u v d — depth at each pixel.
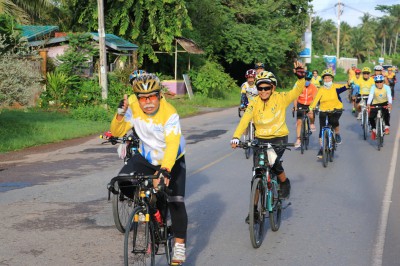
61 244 5.79
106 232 6.25
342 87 11.19
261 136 6.48
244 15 40.62
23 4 26.52
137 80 4.59
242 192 8.47
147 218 4.36
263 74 6.29
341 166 10.77
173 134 4.57
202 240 6.03
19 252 5.51
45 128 15.91
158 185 4.26
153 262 4.54
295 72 6.12
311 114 12.33
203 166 10.82
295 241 5.96
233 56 37.44
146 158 4.88
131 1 28.03
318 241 5.94
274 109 6.33
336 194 8.27
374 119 13.38
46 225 6.54
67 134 15.45
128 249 4.25
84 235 6.13
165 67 33.47
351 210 7.27
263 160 6.03
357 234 6.17
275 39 38.94
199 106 29.09
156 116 4.65
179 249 4.77
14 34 16.80
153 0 27.94
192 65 34.06
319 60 68.75
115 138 6.62
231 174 9.98
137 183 4.48
